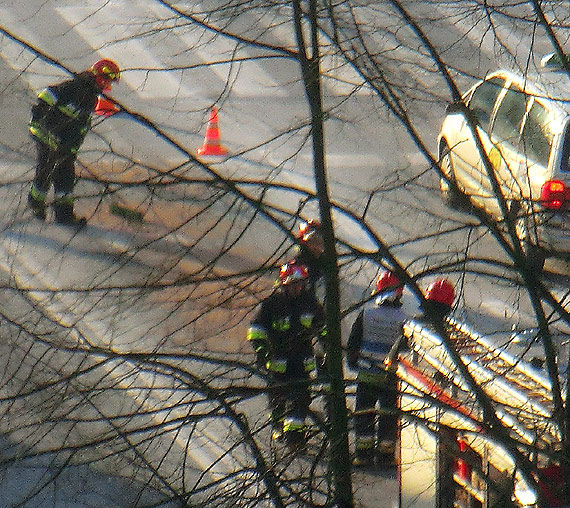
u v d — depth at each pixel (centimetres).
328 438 1930
